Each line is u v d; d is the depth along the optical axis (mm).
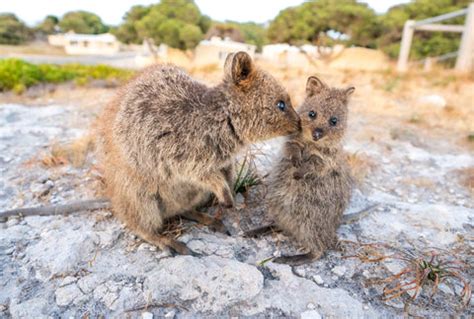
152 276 402
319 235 449
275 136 468
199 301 378
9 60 1552
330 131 448
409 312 374
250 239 488
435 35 3049
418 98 1267
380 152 810
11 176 633
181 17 4238
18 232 481
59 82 1555
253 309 370
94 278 406
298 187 455
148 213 463
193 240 483
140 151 440
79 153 698
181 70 503
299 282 409
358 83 1547
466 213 555
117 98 493
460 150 835
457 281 415
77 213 530
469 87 1464
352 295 395
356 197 598
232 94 445
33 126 897
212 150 443
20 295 385
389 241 487
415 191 646
